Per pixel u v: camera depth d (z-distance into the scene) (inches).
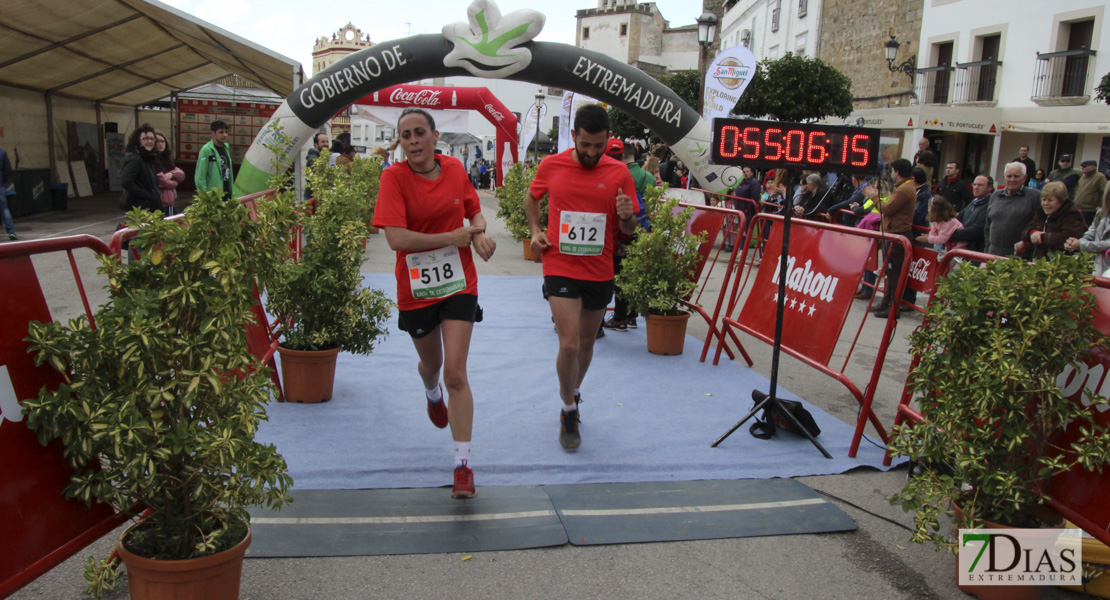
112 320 86.0
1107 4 640.4
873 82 917.8
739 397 203.2
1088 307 105.0
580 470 150.4
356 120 1798.7
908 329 314.7
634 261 241.0
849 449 166.4
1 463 86.0
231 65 677.9
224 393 89.7
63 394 84.5
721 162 155.9
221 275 89.0
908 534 130.1
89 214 658.2
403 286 136.0
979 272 110.0
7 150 640.4
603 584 111.3
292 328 181.6
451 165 136.7
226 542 93.4
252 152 358.0
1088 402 108.7
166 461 88.6
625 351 247.8
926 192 377.1
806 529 129.7
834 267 185.2
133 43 613.9
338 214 181.2
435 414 153.6
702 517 132.5
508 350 242.5
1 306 88.7
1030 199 309.4
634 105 364.2
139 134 339.3
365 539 119.5
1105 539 102.0
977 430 107.0
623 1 2373.3
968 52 776.3
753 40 1327.5
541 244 154.9
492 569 113.7
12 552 85.4
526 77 358.0
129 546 91.4
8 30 506.6
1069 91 674.2
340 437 160.9
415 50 348.2
